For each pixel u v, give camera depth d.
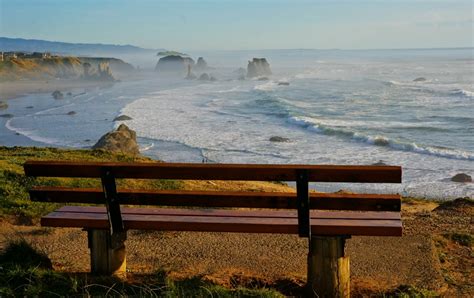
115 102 71.31
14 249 5.27
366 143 33.66
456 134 36.53
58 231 6.91
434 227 7.76
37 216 7.88
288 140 35.12
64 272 4.99
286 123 44.09
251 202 4.49
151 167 4.43
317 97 64.88
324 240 4.41
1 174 10.14
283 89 79.62
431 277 5.15
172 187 11.38
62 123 51.44
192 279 4.80
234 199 4.49
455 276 5.35
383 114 47.53
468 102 53.56
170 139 37.31
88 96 85.00
